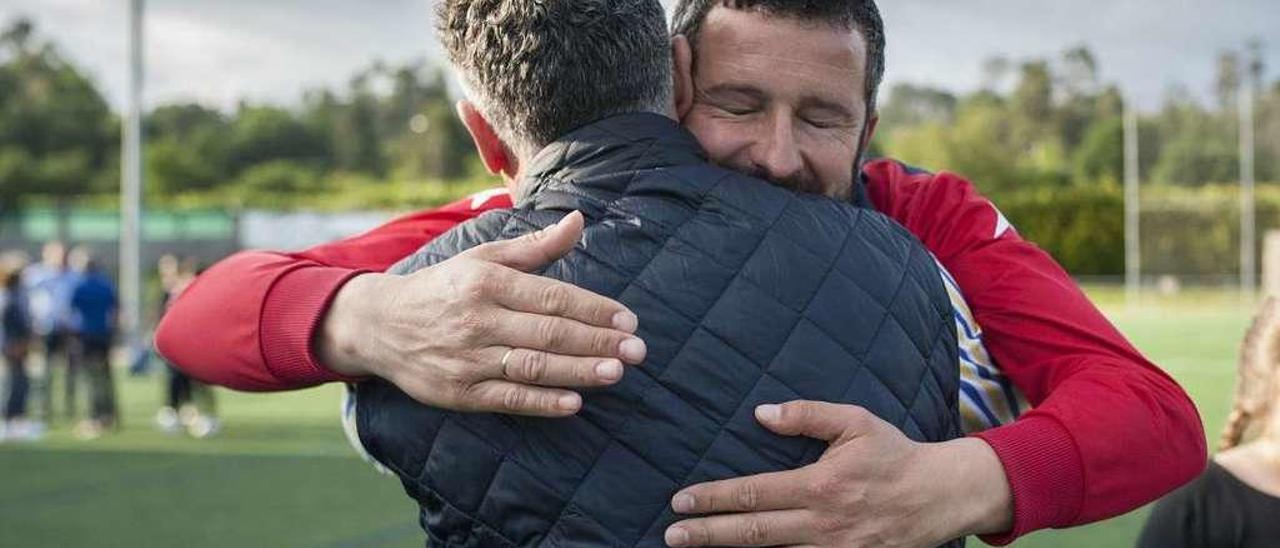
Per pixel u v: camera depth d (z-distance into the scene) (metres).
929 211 1.67
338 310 1.35
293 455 8.85
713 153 1.44
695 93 1.46
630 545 1.21
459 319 1.18
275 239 29.94
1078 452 1.34
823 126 1.44
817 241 1.31
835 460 1.21
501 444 1.24
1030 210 33.50
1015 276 1.58
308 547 5.84
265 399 12.92
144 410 12.39
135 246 17.20
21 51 56.84
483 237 1.35
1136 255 26.28
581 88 1.35
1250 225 25.83
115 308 10.93
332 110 64.38
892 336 1.31
